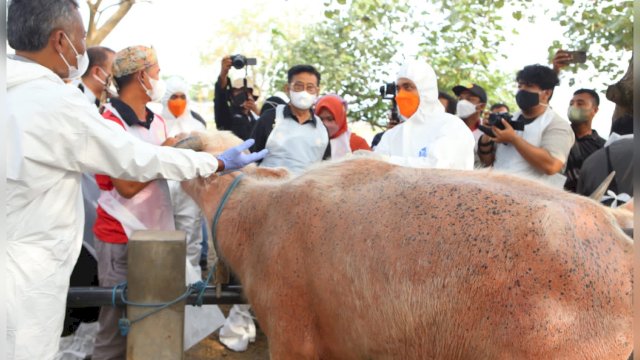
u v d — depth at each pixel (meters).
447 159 3.44
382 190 2.33
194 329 3.67
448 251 2.06
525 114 4.64
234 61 5.71
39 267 2.43
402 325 2.14
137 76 3.52
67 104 2.40
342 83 8.55
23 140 2.32
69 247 2.55
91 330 4.26
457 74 8.19
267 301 2.57
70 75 2.65
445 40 8.14
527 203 2.07
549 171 4.36
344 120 5.11
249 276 2.72
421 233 2.13
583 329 1.92
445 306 2.05
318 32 8.99
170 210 3.61
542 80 4.54
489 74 8.54
